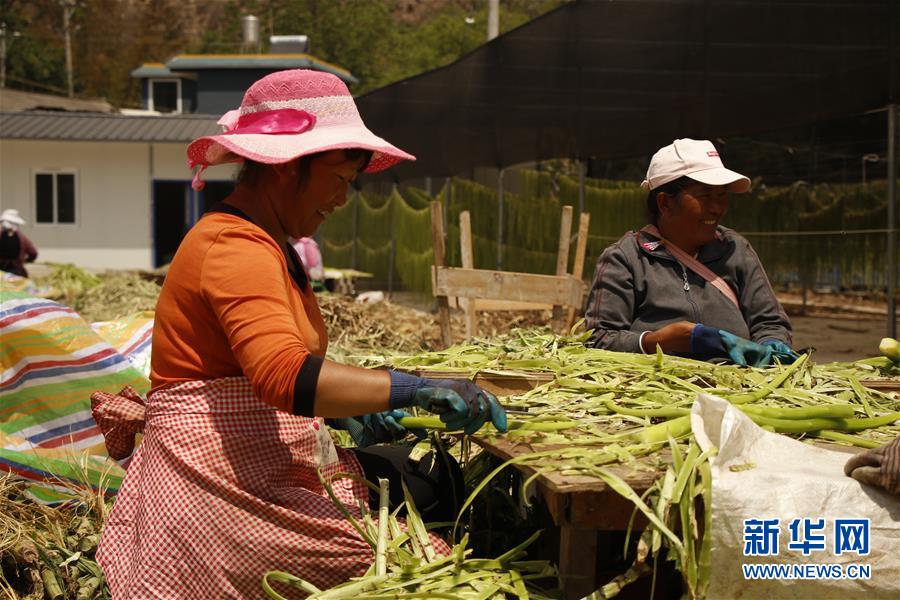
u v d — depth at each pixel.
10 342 3.39
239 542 2.28
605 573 2.62
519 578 2.22
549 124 9.22
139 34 63.03
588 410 2.58
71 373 3.43
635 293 3.78
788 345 3.64
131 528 2.46
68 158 26.58
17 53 54.81
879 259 7.23
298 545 2.29
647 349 3.40
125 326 4.11
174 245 27.50
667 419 2.49
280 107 2.47
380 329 8.35
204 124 27.11
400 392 2.24
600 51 8.24
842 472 2.14
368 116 14.31
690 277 3.75
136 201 26.70
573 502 2.12
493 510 2.98
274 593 2.18
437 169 12.30
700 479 2.08
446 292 5.27
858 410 2.69
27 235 26.70
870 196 7.55
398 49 56.00
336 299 8.62
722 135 6.99
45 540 2.99
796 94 6.33
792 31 6.33
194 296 2.35
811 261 8.24
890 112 5.88
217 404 2.35
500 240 10.99
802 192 8.41
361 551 2.33
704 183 3.57
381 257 14.74
